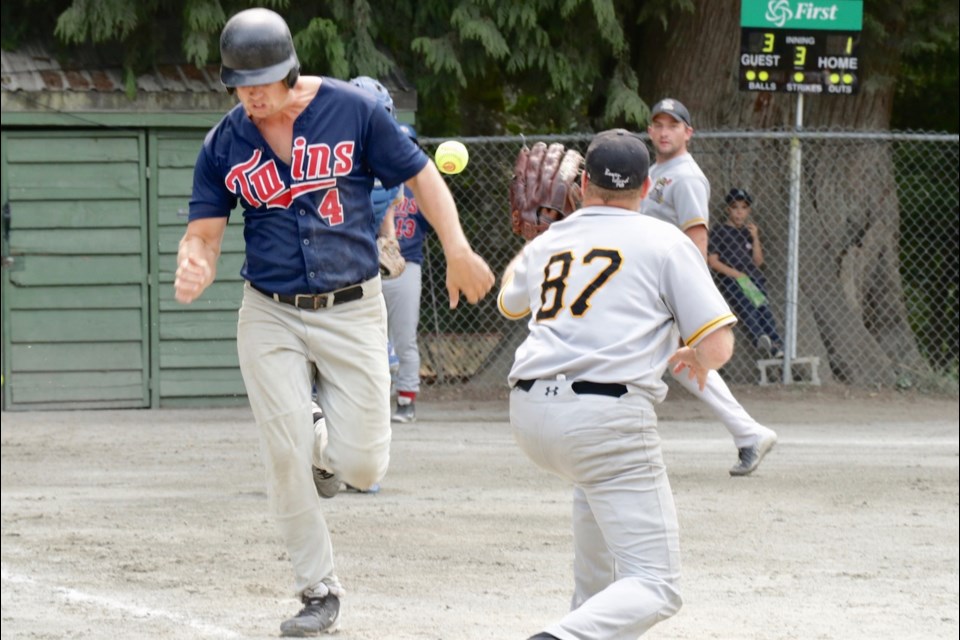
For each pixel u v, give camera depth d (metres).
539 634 12.49
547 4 39.41
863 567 21.06
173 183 38.78
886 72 45.19
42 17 39.81
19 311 38.41
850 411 38.50
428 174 15.29
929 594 19.52
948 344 50.19
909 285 50.28
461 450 31.19
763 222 44.56
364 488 16.61
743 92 43.53
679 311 13.30
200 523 23.77
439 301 44.53
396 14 40.91
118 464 29.59
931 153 49.97
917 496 26.36
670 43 44.31
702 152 44.09
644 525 13.16
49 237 38.41
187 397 39.16
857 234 45.19
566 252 13.72
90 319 38.66
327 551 16.45
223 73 14.44
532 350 13.47
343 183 15.29
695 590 19.59
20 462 29.84
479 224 45.78
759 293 41.62
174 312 38.97
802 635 17.25
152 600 18.75
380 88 21.50
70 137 38.28
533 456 13.63
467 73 41.56
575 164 17.44
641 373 13.16
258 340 15.68
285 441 15.74
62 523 23.75
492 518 24.14
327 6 39.38
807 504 25.45
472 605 18.52
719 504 25.30
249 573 20.36
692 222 24.80
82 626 17.34
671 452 30.91
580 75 40.84
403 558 21.25
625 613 12.71
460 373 44.19
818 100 45.09
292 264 15.38
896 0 43.62
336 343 15.68
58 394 38.59
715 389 26.81
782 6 39.81
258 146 15.06
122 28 38.03
